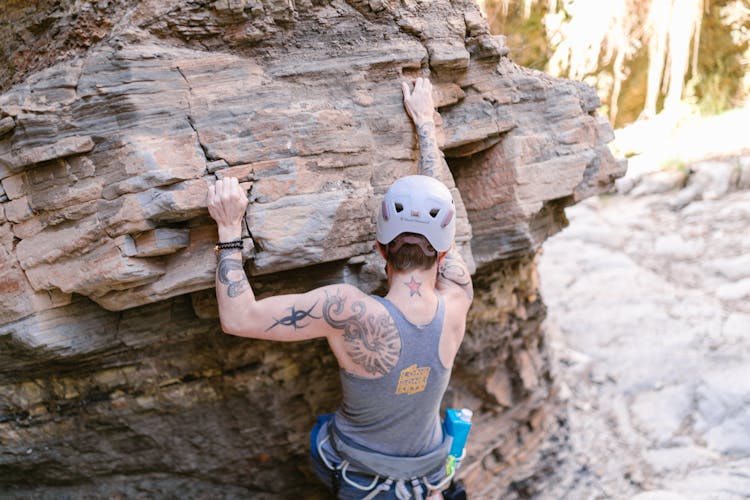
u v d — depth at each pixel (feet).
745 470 11.56
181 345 8.09
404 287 6.39
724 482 11.37
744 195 19.89
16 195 6.72
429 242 6.31
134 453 8.61
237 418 8.79
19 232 6.79
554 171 8.61
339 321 6.26
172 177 6.29
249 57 6.97
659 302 16.15
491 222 8.68
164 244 6.44
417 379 6.45
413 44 7.59
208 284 6.81
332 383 9.15
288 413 9.04
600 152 9.33
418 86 7.48
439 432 7.18
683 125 22.15
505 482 11.10
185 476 9.02
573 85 9.09
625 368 14.34
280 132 6.72
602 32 19.67
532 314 11.06
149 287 6.72
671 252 18.03
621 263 17.89
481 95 8.25
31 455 8.21
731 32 21.35
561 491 11.56
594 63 20.20
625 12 19.81
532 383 11.31
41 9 7.11
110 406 8.17
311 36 7.23
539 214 9.22
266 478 9.34
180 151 6.42
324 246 6.93
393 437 6.73
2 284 6.82
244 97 6.75
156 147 6.33
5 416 7.96
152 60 6.45
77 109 6.44
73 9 6.89
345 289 6.34
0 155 6.64
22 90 6.55
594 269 17.81
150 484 8.87
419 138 7.41
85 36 6.73
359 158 7.13
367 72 7.34
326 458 7.07
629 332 15.31
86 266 6.56
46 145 6.49
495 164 8.50
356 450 6.75
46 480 8.51
